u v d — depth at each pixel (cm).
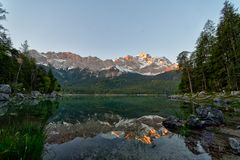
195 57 6706
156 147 1052
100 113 2906
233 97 3425
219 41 4672
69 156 918
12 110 2653
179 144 1095
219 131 1352
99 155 936
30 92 7438
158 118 2153
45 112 2719
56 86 11200
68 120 2161
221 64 4625
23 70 7925
